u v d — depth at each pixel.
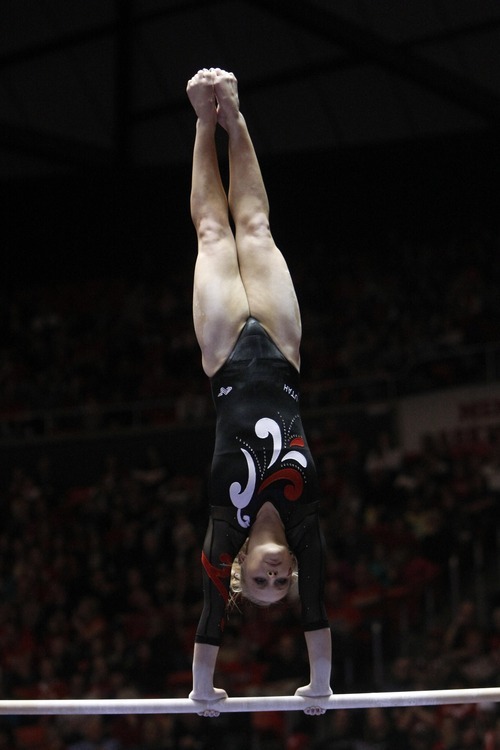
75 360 26.42
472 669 14.41
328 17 23.69
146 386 25.17
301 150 28.03
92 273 29.09
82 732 15.13
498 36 23.78
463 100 25.23
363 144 27.59
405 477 19.77
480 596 17.09
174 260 28.75
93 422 24.61
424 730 13.85
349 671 15.53
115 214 29.03
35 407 25.30
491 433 21.09
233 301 7.13
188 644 16.53
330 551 18.02
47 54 25.39
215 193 7.45
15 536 21.36
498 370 21.91
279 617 16.39
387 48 24.30
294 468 6.59
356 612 16.72
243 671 15.40
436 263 25.95
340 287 26.23
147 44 25.89
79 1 24.28
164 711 6.83
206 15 24.92
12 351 27.17
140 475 22.16
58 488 23.91
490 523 18.27
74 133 27.66
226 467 6.62
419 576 17.27
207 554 6.55
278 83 26.58
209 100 7.46
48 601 18.66
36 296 28.80
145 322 26.97
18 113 26.66
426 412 21.97
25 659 16.86
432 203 27.31
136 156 28.62
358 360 23.66
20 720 15.82
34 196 29.14
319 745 14.01
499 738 13.30
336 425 22.69
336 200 27.98
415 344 23.44
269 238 7.40
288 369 7.01
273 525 6.52
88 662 16.69
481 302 23.72
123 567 19.11
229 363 6.96
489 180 26.86
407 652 16.36
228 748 14.45
